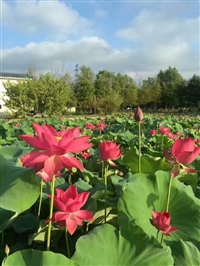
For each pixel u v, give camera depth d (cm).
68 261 142
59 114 4088
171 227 169
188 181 331
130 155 341
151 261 160
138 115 286
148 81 8550
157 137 673
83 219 154
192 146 194
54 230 186
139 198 206
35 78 4412
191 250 184
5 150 297
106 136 721
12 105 3897
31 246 190
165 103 6262
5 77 5122
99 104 5241
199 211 212
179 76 8281
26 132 875
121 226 175
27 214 219
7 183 168
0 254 178
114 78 7612
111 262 160
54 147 143
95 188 251
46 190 260
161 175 227
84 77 6388
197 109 5738
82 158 449
